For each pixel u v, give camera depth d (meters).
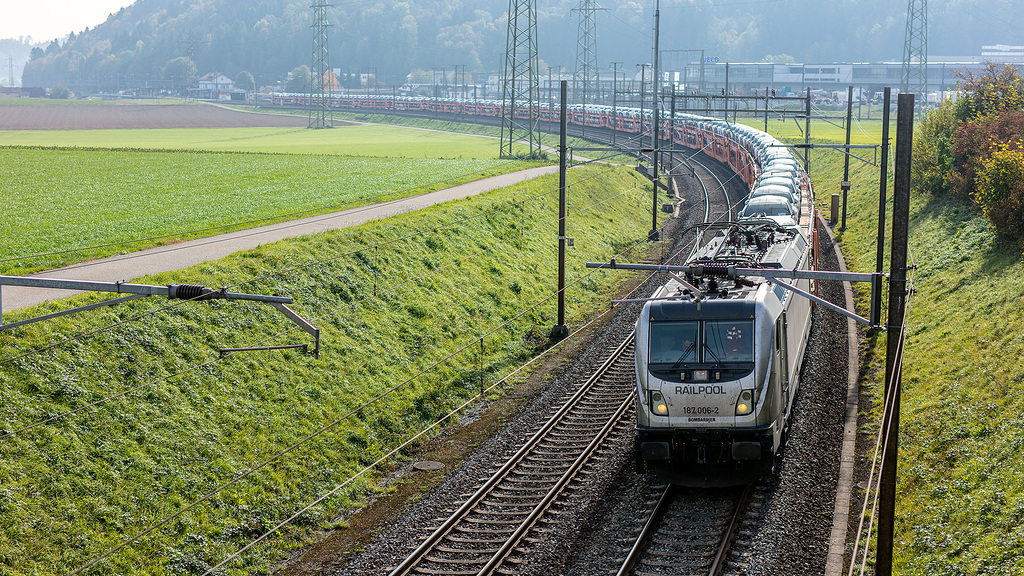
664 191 68.00
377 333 28.08
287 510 18.89
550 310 35.69
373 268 32.19
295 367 24.11
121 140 112.25
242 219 40.00
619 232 52.03
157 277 26.00
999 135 42.28
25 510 16.17
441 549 16.78
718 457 17.95
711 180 69.25
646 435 18.14
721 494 18.12
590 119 110.44
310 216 41.31
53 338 20.91
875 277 16.20
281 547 17.75
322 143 110.44
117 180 58.06
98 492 17.34
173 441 19.45
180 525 17.42
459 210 42.12
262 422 21.44
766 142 59.69
